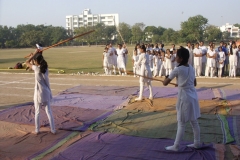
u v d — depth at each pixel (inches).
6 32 3398.1
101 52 1697.8
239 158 191.0
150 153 202.8
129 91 425.1
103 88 453.1
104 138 233.8
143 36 3024.1
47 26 3902.6
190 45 600.4
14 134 252.1
